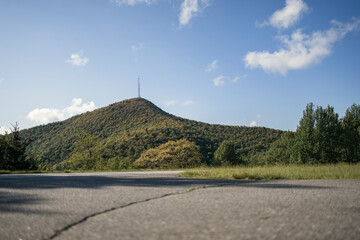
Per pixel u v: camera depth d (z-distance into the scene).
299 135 34.12
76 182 8.63
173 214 3.64
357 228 2.93
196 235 2.69
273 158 47.53
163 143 108.00
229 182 8.74
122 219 3.38
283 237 2.62
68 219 3.41
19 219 3.42
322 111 33.09
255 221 3.23
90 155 54.84
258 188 6.71
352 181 8.86
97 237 2.68
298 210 3.87
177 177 11.64
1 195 5.55
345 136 32.41
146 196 5.33
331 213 3.66
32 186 7.36
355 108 36.03
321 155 32.34
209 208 4.04
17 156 28.73
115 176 12.28
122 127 139.25
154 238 2.62
